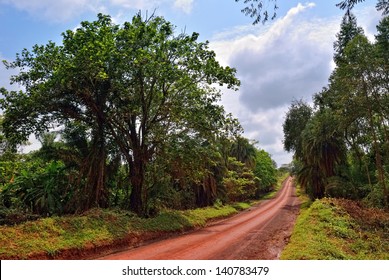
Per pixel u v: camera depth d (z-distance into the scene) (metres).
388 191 25.73
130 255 11.66
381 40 24.73
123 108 17.95
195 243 14.13
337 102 27.00
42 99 16.70
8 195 18.27
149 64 17.25
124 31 17.45
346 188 32.50
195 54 19.31
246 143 54.28
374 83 23.48
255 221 24.80
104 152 18.34
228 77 19.31
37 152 19.12
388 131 28.80
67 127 19.38
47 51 17.11
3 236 10.33
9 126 17.50
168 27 18.72
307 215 19.75
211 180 34.25
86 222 13.79
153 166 21.95
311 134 37.25
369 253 11.84
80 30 16.91
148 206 20.95
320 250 10.23
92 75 16.19
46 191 17.84
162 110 20.05
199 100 20.38
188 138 20.80
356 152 33.06
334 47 31.39
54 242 11.16
